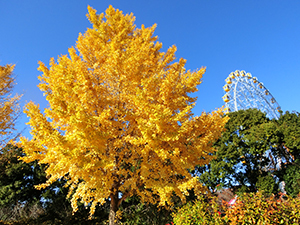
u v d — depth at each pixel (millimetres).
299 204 4590
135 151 5973
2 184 13438
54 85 5250
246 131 15516
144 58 6133
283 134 14867
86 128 4391
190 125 5691
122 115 5812
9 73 9773
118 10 8656
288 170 14039
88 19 8125
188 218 5238
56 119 5484
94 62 6648
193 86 5746
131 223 11133
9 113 8961
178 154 5090
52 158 4984
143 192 6746
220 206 5238
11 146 10383
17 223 11133
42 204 14047
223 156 14406
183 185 5184
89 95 5402
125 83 5629
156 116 4730
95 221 12641
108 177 5336
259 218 4496
